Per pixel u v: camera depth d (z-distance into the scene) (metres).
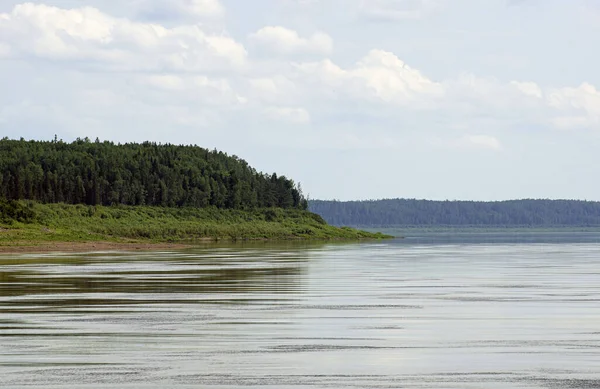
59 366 35.62
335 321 50.66
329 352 39.28
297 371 34.69
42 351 39.41
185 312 55.50
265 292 71.00
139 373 34.19
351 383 32.44
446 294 68.94
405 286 77.50
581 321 50.44
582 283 80.94
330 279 86.69
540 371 34.59
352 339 43.31
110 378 33.25
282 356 38.19
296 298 65.50
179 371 34.59
